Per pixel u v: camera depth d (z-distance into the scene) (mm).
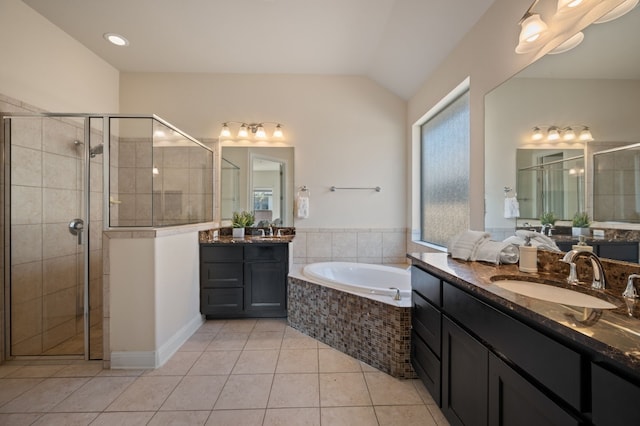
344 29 2557
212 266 2803
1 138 2049
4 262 2066
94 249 2199
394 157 3465
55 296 2182
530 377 877
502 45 1765
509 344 966
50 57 2422
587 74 1202
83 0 2184
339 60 3100
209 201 3379
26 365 2023
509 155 1709
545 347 813
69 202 2188
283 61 3121
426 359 1627
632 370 577
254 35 2648
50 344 2182
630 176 1050
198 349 2260
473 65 2082
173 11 2320
